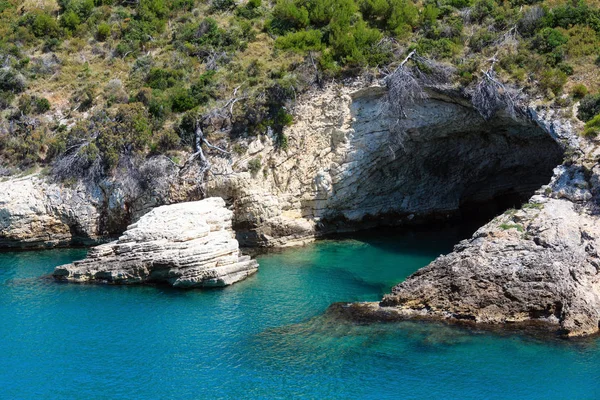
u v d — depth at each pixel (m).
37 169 45.34
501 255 29.12
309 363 25.64
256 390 23.94
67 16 57.19
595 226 30.25
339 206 44.06
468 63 41.00
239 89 45.12
